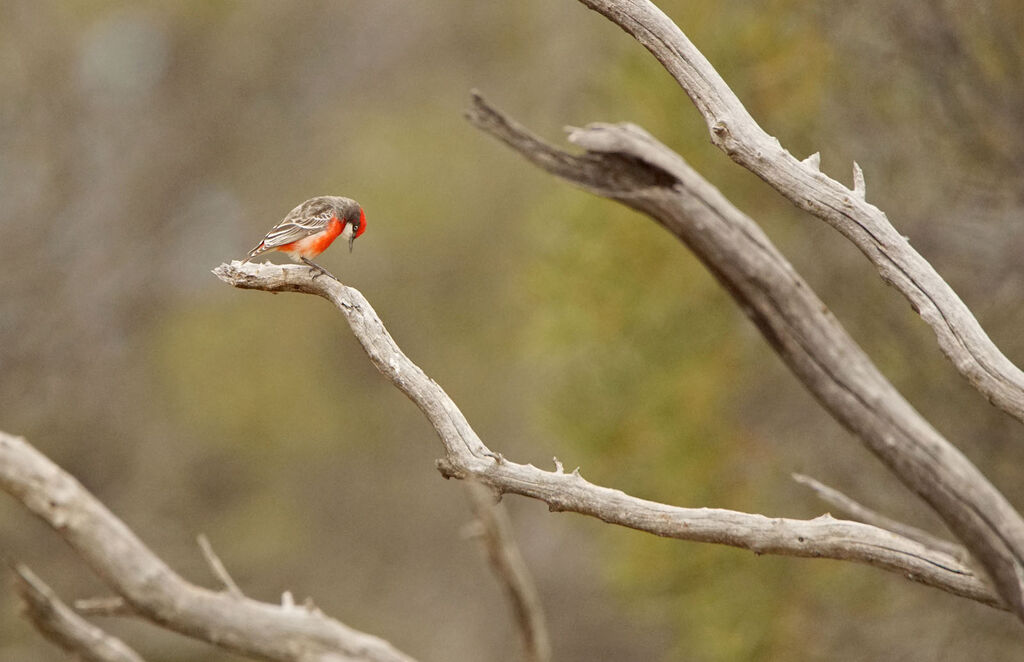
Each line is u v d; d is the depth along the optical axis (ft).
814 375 25.31
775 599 37.45
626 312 39.11
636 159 25.32
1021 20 33.04
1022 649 34.06
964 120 33.68
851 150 34.86
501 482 18.56
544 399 40.78
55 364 92.99
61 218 100.01
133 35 108.06
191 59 110.22
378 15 114.73
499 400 90.58
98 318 99.96
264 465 96.53
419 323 96.63
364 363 99.09
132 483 93.50
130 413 95.61
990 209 33.37
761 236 25.31
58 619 25.50
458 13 112.88
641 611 41.37
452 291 97.91
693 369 39.04
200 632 26.05
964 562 19.13
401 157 99.45
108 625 76.07
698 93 19.35
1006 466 33.53
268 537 93.56
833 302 35.70
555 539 87.61
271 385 95.35
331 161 107.55
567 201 40.75
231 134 110.73
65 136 100.89
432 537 100.48
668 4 37.70
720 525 18.57
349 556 98.68
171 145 108.88
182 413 95.45
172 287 104.88
